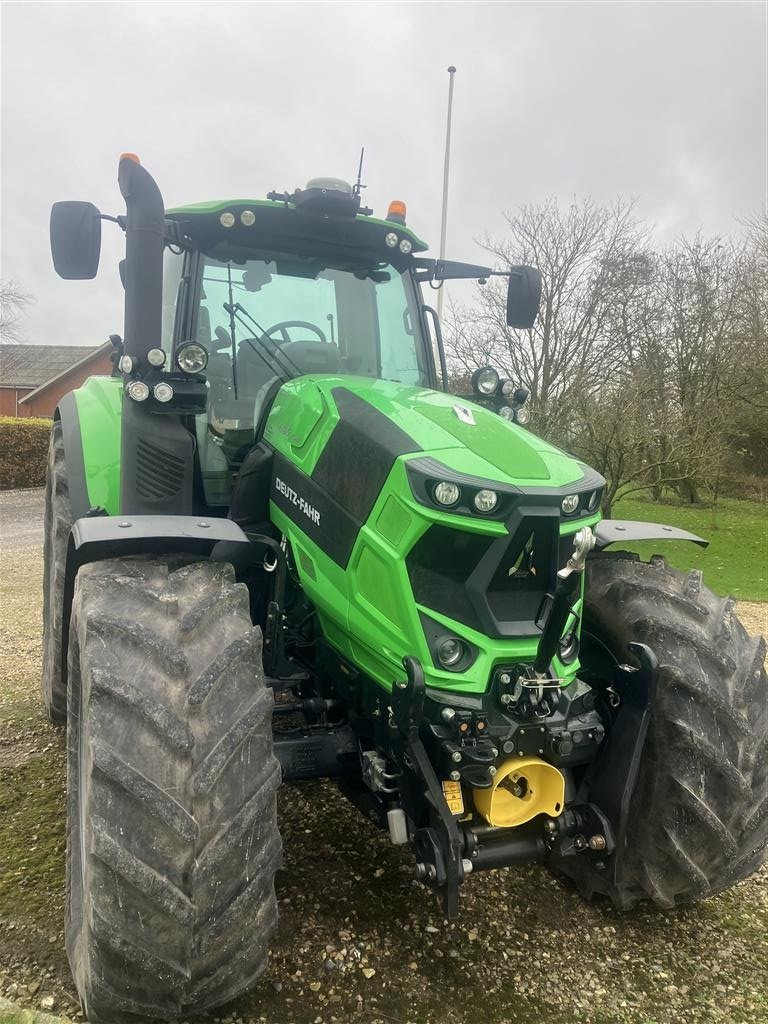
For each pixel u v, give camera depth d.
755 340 20.28
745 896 2.99
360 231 3.58
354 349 3.73
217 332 3.44
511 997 2.40
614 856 2.62
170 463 3.05
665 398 15.74
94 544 2.42
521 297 3.91
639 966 2.57
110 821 1.94
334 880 2.95
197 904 1.96
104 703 2.05
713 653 2.68
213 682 2.12
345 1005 2.33
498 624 2.36
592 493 2.54
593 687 2.95
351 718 2.83
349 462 2.59
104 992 2.01
